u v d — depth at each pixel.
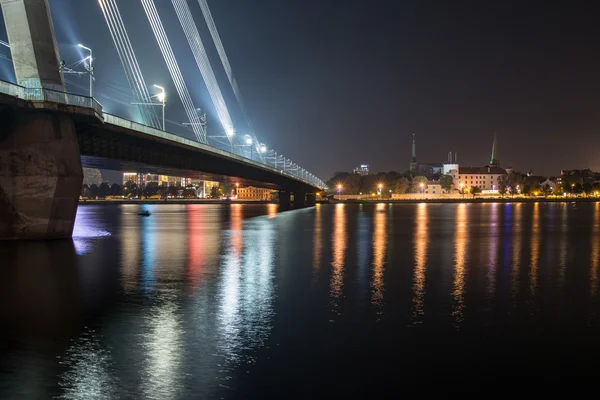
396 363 16.92
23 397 14.37
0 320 21.27
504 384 15.51
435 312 22.97
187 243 50.53
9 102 37.94
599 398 14.73
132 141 56.31
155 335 19.36
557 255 42.28
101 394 14.59
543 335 19.84
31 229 42.09
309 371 16.22
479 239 56.38
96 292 26.44
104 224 81.62
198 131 93.25
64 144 42.59
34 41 41.38
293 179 151.62
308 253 42.81
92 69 49.22
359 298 25.53
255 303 24.36
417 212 131.88
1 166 40.94
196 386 15.10
